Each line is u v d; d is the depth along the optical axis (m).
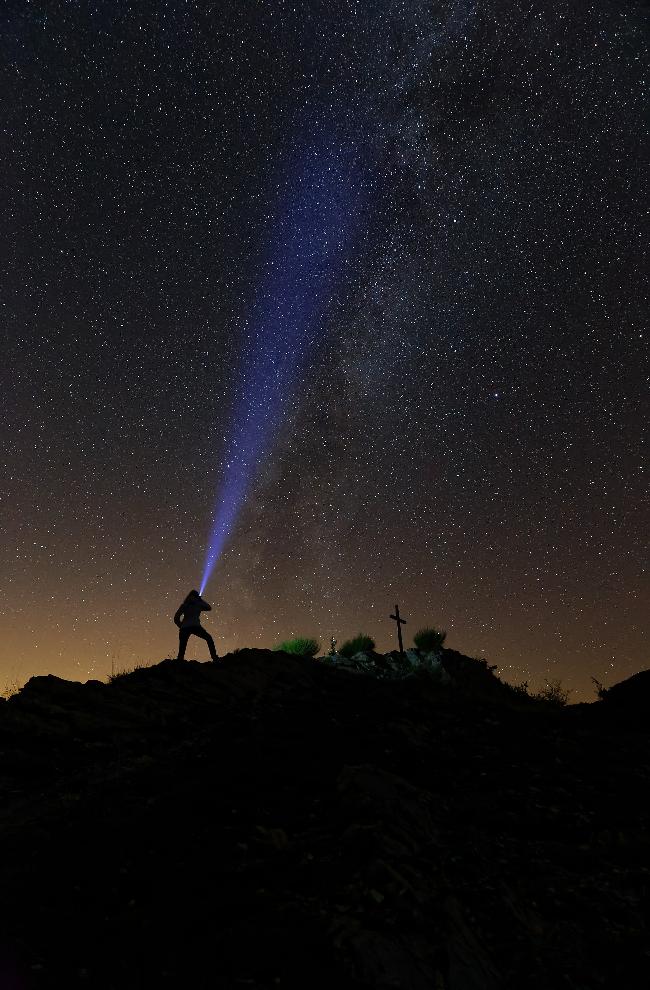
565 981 4.68
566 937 5.16
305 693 11.84
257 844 5.66
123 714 10.10
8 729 9.17
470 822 6.76
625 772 8.68
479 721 10.37
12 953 4.43
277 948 4.37
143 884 5.22
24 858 5.82
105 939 4.59
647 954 5.10
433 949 4.53
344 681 13.01
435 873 5.47
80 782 7.83
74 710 10.00
